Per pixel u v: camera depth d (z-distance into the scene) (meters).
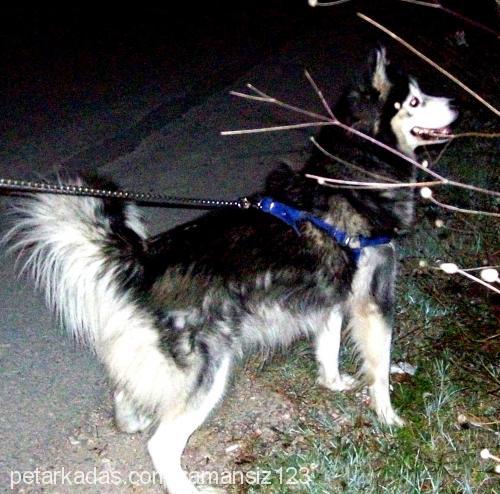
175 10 7.36
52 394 2.25
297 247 2.03
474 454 2.09
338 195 2.09
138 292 1.92
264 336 2.07
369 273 2.16
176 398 1.94
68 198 1.92
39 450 2.06
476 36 5.34
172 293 1.92
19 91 4.90
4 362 2.36
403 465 2.03
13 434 2.10
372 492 1.94
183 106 4.61
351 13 7.12
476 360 2.42
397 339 2.52
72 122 4.36
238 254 1.97
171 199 2.00
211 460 2.06
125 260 1.93
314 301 2.09
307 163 2.16
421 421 2.21
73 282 1.95
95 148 3.98
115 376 1.98
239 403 2.26
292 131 4.21
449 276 2.82
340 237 2.08
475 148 3.83
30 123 4.34
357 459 2.03
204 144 4.04
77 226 1.92
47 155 3.89
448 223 3.17
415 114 2.16
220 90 4.90
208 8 7.45
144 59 5.67
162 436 1.94
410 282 2.77
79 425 2.15
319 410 2.26
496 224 3.15
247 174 3.69
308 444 2.12
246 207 2.04
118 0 7.63
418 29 6.24
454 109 2.19
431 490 1.97
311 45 6.07
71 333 2.43
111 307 1.94
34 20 6.82
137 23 6.82
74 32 6.46
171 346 1.92
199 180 3.62
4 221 2.88
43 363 2.37
